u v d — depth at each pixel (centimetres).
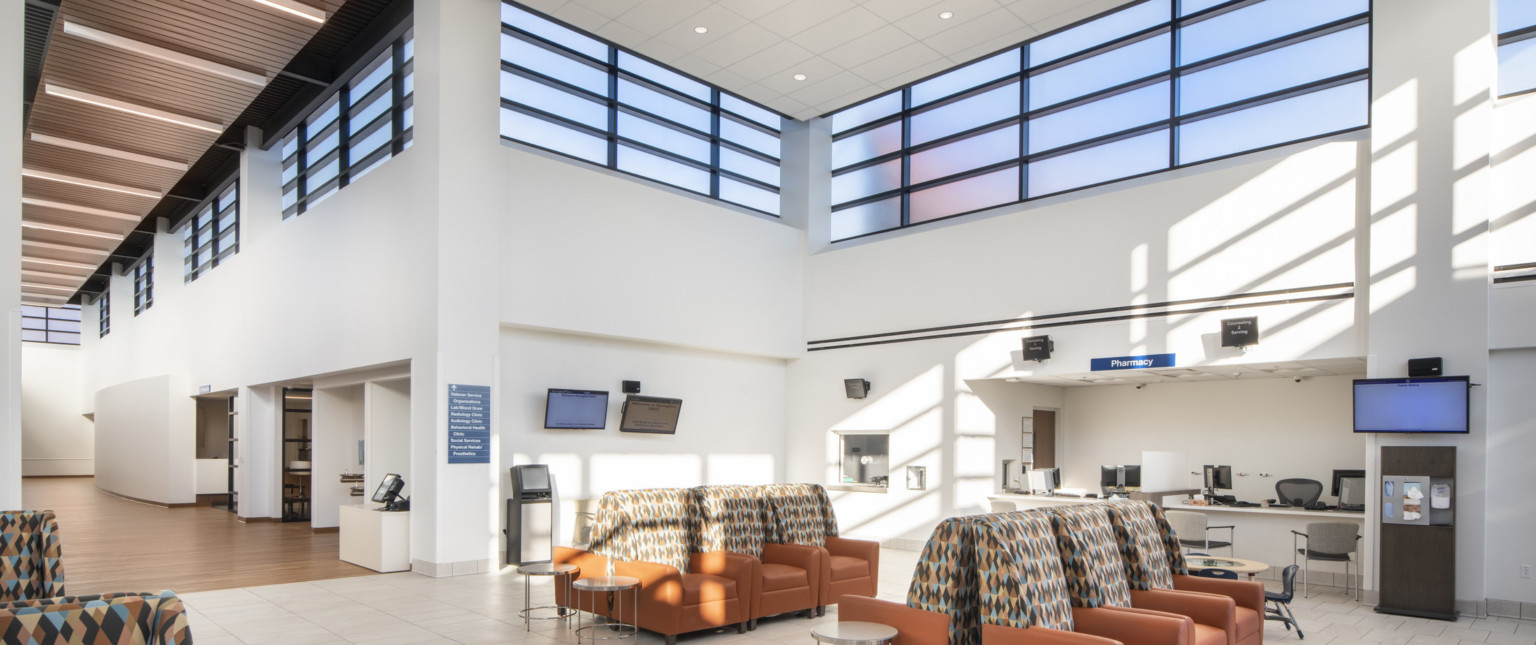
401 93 1177
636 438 1260
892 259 1363
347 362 1193
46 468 2855
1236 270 1029
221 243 1833
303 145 1484
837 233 1502
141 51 977
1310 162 986
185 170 1388
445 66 1038
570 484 1177
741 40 1153
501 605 848
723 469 1372
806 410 1453
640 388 1262
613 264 1202
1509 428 855
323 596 884
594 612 758
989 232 1255
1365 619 844
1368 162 947
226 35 962
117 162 1346
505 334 1119
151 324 2159
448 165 1029
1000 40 1149
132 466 2055
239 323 1588
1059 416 1395
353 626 757
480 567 1027
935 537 540
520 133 1185
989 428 1275
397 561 1030
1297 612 871
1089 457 1355
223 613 805
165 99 1122
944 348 1284
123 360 2408
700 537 803
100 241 1809
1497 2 938
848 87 1314
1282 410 1157
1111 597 580
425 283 1030
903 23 1101
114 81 1061
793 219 1502
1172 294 1077
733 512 833
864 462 1377
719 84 1300
